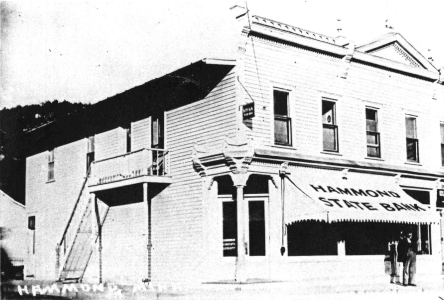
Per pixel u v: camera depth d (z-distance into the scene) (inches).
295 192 634.8
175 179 706.8
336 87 735.1
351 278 706.8
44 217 997.8
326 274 681.0
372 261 737.6
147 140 765.9
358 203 655.1
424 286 683.4
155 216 734.5
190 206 678.5
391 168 772.0
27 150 1080.2
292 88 681.0
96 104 836.6
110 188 754.2
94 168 846.5
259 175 647.8
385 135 793.6
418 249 817.5
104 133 857.5
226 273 646.5
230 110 634.2
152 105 762.2
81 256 832.9
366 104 772.6
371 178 754.8
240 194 611.2
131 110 800.3
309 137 689.0
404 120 825.5
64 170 958.4
